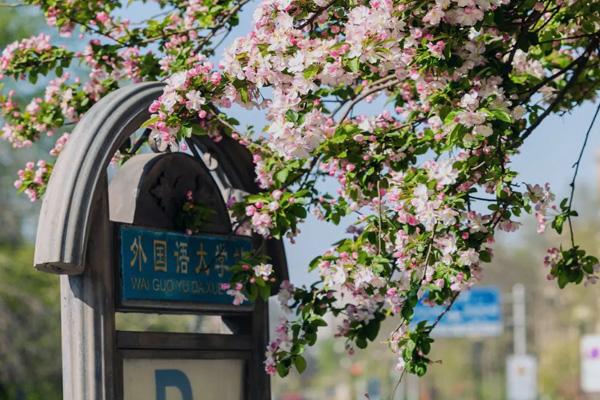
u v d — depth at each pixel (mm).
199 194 9586
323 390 163375
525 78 11977
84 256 8391
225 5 11875
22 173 11094
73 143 8648
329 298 10047
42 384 44375
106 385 8625
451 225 9820
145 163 9234
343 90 11617
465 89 9625
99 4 12453
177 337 9195
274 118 9219
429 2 9102
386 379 100250
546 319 110188
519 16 10180
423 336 10000
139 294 8977
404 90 11664
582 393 100500
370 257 9828
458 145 9484
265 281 9680
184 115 9117
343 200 10539
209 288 9586
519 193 9906
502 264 111812
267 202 9758
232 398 9781
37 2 12539
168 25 12258
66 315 8680
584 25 11484
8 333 43219
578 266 11289
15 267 43500
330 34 10219
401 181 10078
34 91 31906
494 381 113500
